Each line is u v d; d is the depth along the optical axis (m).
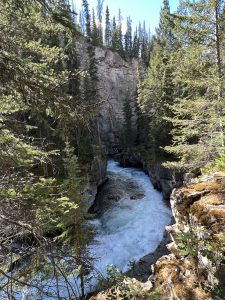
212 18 12.70
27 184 5.82
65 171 13.88
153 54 51.38
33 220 4.85
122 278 6.03
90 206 26.55
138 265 14.91
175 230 6.27
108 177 37.41
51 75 5.32
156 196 29.17
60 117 5.15
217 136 13.52
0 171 5.30
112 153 53.50
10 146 5.75
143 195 29.52
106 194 30.25
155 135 31.83
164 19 13.41
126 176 38.12
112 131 53.22
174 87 30.44
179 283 5.00
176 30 13.06
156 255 15.59
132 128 53.50
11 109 6.51
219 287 4.11
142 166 43.06
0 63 4.46
